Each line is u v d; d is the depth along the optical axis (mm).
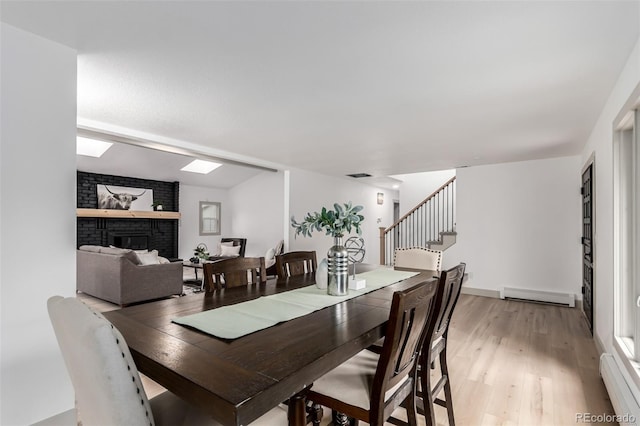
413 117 3084
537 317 4238
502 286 5270
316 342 1254
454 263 5719
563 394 2363
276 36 1770
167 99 2646
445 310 1829
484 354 3062
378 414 1310
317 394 1458
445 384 1994
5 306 1675
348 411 1384
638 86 1801
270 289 2188
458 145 4148
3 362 1660
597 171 3162
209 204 9000
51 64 1833
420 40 1794
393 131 3557
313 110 2900
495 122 3215
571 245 4812
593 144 3420
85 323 908
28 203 1758
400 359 1412
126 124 3309
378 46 1862
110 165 6723
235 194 9352
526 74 2195
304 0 1472
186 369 1021
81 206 6758
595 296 3303
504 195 5328
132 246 7430
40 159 1799
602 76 2211
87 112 2945
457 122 3213
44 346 1783
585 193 4164
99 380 903
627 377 2057
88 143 5914
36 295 1769
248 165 5152
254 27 1688
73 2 1506
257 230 8898
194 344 1225
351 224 2064
